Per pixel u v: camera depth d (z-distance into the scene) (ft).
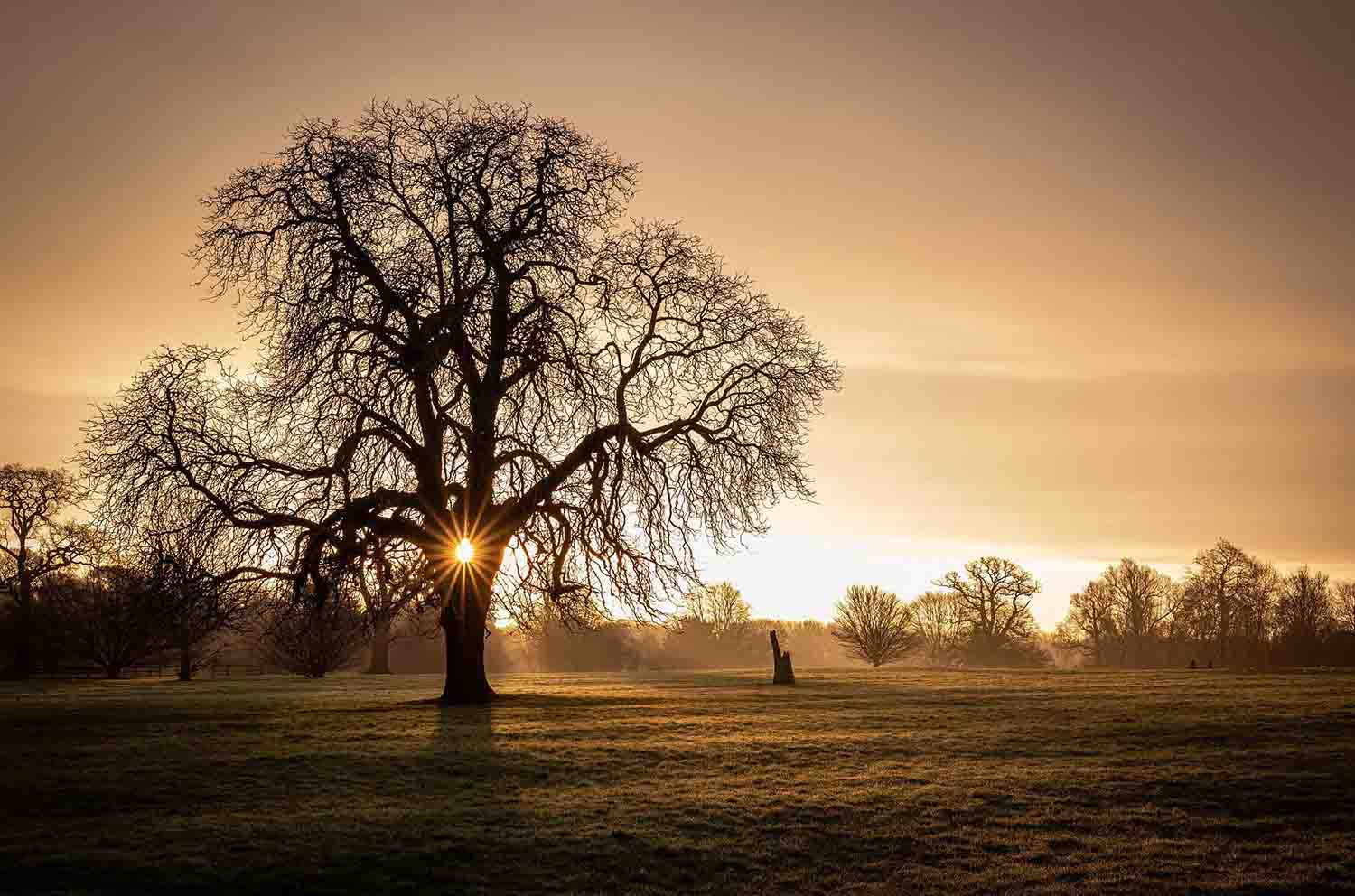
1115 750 84.12
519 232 111.65
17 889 50.55
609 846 57.41
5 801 66.23
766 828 60.90
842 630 357.61
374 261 109.50
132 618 108.06
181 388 106.01
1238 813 63.72
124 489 103.19
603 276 116.16
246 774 73.77
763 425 117.50
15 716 104.37
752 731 96.48
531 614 116.57
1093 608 422.82
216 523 103.14
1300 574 378.53
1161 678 174.70
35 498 250.16
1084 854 56.13
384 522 107.14
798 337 120.98
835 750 85.46
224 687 173.47
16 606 265.54
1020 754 83.15
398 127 112.78
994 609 388.37
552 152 112.16
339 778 72.95
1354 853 55.42
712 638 433.89
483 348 109.50
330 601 109.91
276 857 55.01
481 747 84.64
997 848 57.62
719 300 119.96
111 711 109.70
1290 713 103.35
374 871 53.62
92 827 60.34
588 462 116.57
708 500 116.06
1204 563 371.35
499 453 108.27
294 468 106.63
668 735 92.73
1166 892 50.24
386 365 102.58
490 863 54.80
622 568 113.50
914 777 74.23
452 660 121.08
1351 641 323.16
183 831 59.41
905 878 53.11
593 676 218.18
